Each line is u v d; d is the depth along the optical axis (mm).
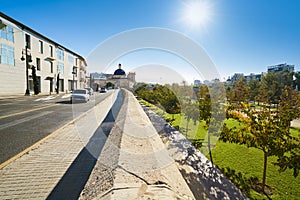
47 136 5820
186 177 3908
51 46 34406
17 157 4066
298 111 3625
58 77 36438
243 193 3426
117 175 3246
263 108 3854
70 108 13047
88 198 2662
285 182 3809
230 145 6168
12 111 11148
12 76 24156
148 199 2551
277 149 3367
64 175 3299
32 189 2877
